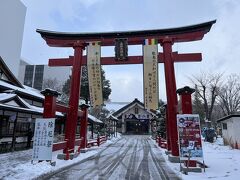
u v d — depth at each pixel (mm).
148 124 52219
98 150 19703
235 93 42406
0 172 9750
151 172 10523
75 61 15891
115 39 15633
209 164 12523
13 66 36875
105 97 47062
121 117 52906
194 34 15289
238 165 12180
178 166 12016
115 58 15445
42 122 11883
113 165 12312
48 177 9250
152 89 14906
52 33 16312
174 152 13531
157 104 14750
